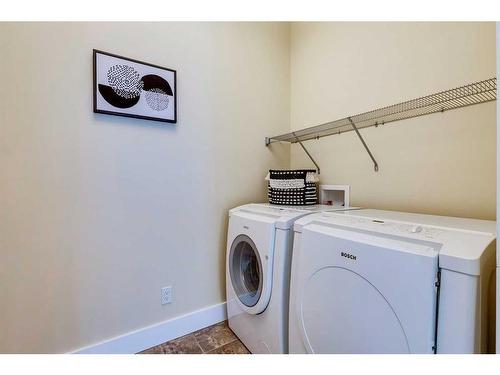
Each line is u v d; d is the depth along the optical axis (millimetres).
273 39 2275
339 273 948
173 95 1683
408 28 1525
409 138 1531
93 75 1416
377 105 1690
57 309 1348
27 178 1266
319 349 1024
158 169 1658
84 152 1408
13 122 1229
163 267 1687
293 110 2383
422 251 743
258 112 2172
